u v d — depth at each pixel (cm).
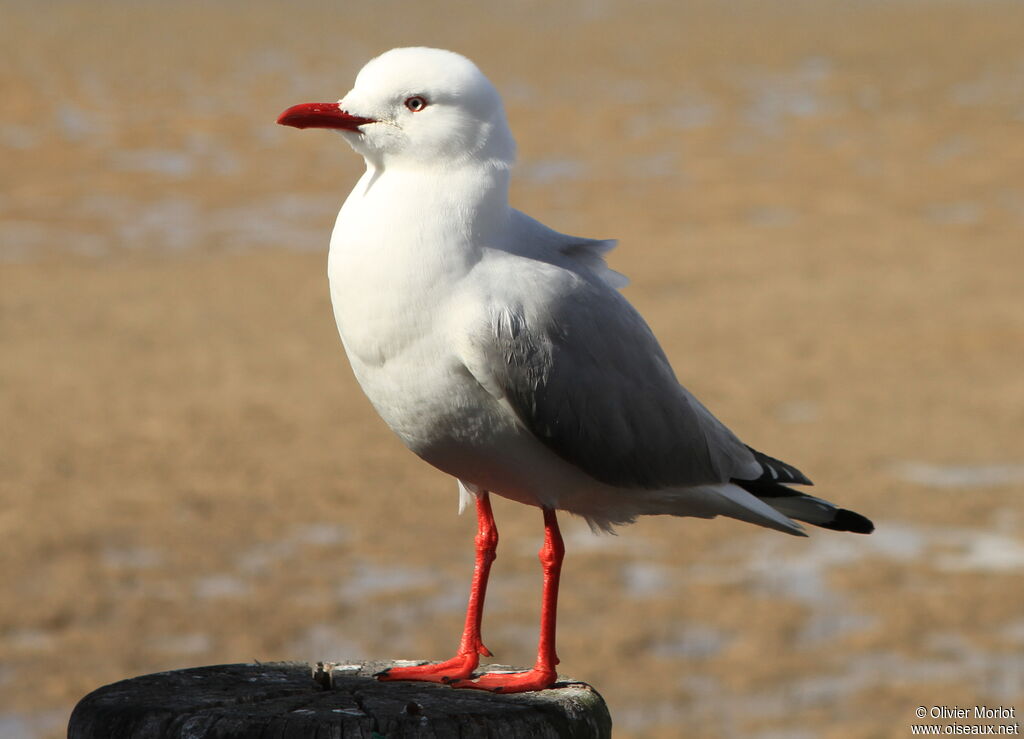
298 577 1289
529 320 523
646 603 1230
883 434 1736
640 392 557
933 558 1337
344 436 1742
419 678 517
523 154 3775
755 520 602
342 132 538
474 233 527
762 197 3359
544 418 530
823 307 2428
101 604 1220
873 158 3775
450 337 519
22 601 1222
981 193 3397
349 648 1133
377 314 523
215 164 3628
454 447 545
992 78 4897
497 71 5072
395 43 5794
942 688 1071
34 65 4872
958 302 2455
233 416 1817
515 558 1338
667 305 2447
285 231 3039
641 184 3494
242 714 464
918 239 2972
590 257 567
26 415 1800
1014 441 1708
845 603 1234
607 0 7631
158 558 1332
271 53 5416
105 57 5122
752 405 1864
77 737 470
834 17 6688
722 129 4144
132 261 2767
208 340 2225
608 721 502
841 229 3062
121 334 2250
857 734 995
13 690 1062
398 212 524
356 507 1485
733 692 1062
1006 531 1410
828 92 4697
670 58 5412
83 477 1562
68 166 3531
